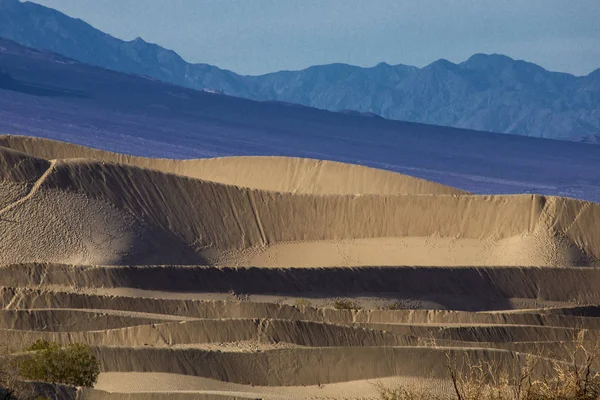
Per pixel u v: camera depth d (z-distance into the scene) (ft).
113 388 398.01
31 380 342.03
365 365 432.66
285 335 523.29
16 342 492.13
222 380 433.89
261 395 367.25
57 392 323.78
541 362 381.60
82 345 410.31
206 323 525.75
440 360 420.36
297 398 367.45
